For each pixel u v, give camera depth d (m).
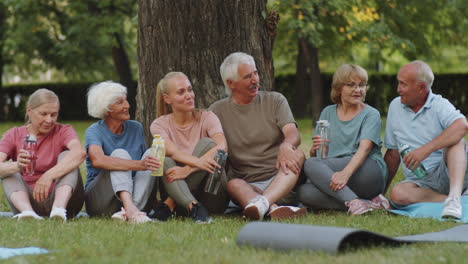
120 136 6.14
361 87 6.30
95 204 5.94
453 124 5.97
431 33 23.05
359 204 5.90
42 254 4.09
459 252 3.92
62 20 25.00
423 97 6.25
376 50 20.08
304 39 21.05
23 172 5.71
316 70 21.31
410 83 6.18
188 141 6.13
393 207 6.42
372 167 6.27
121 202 5.91
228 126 6.39
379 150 6.43
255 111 6.39
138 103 7.79
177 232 4.86
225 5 7.46
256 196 5.85
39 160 5.97
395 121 6.46
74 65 27.30
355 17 19.16
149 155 5.71
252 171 6.36
